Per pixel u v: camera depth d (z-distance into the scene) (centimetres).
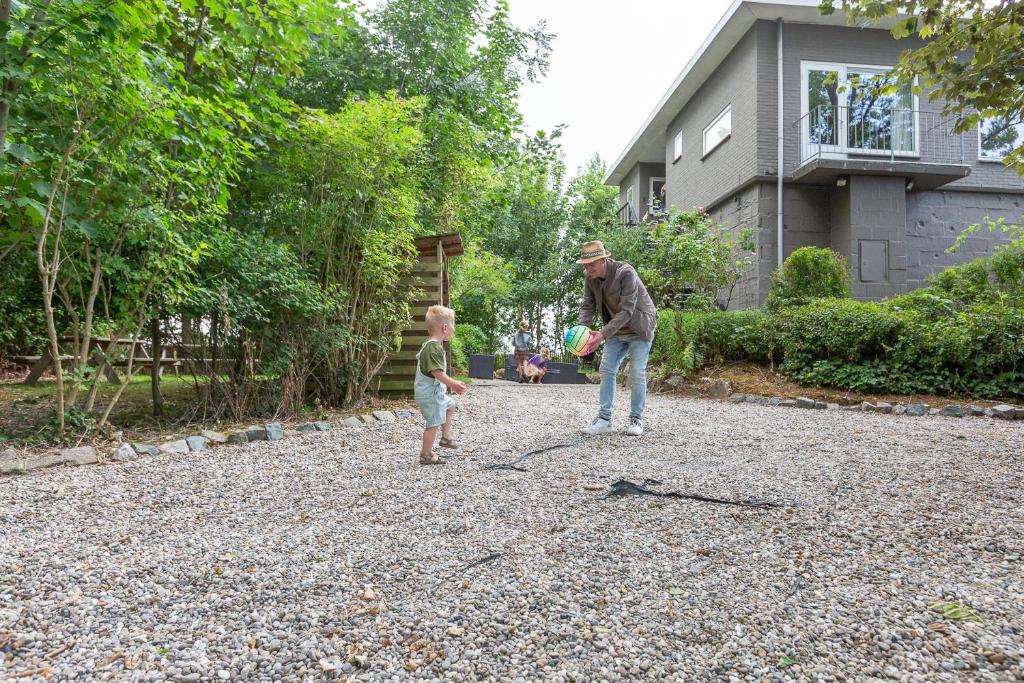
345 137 572
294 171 609
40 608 185
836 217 1197
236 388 539
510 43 1071
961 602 190
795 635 170
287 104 618
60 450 384
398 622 177
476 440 461
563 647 164
